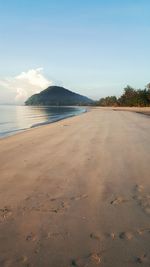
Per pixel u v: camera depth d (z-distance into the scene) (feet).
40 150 37.32
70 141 44.98
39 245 12.58
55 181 22.44
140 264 11.03
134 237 13.16
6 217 15.61
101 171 25.31
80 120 102.12
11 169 26.86
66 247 12.36
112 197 18.58
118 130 60.95
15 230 14.03
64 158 31.45
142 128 64.95
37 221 15.02
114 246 12.37
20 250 12.20
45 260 11.42
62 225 14.51
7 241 12.99
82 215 15.72
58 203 17.60
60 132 59.72
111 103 534.78
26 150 37.73
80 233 13.62
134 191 19.74
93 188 20.52
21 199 18.44
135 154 32.71
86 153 34.06
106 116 130.62
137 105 366.22
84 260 11.37
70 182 22.08
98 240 12.93
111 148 37.17
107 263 11.13
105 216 15.55
